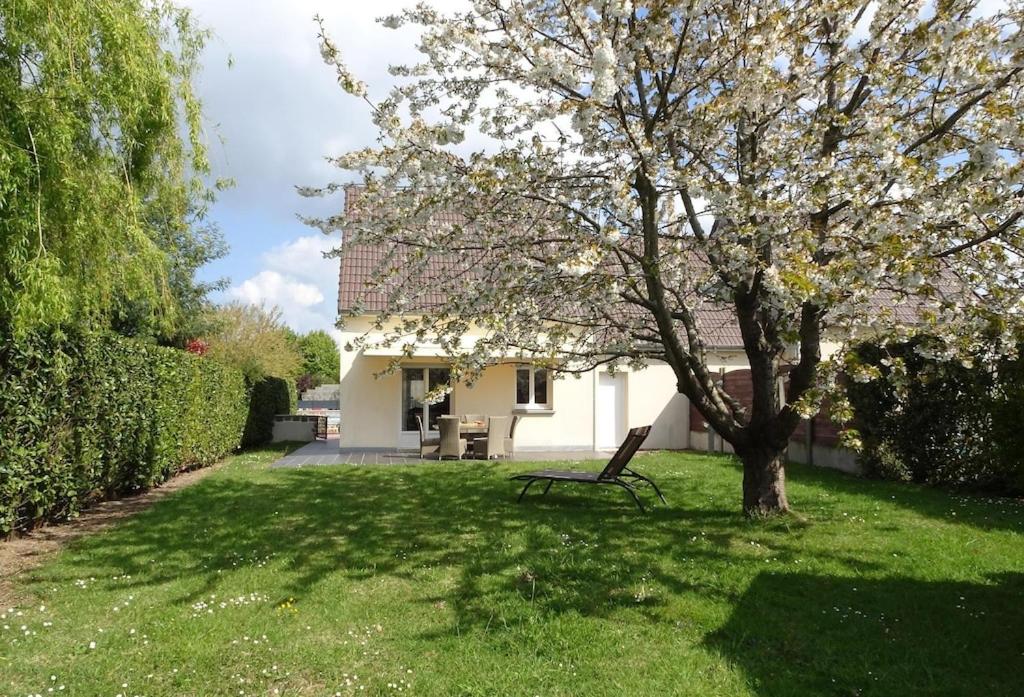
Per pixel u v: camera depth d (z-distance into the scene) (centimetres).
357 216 853
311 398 5859
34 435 791
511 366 2052
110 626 511
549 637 490
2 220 577
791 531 787
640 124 678
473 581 616
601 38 621
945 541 743
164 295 913
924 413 1150
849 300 596
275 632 501
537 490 1117
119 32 689
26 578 634
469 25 725
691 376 852
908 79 652
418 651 470
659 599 564
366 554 711
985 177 575
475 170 703
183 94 857
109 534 810
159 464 1221
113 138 732
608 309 961
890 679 428
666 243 820
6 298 600
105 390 977
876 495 1046
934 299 647
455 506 975
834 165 677
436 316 827
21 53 609
